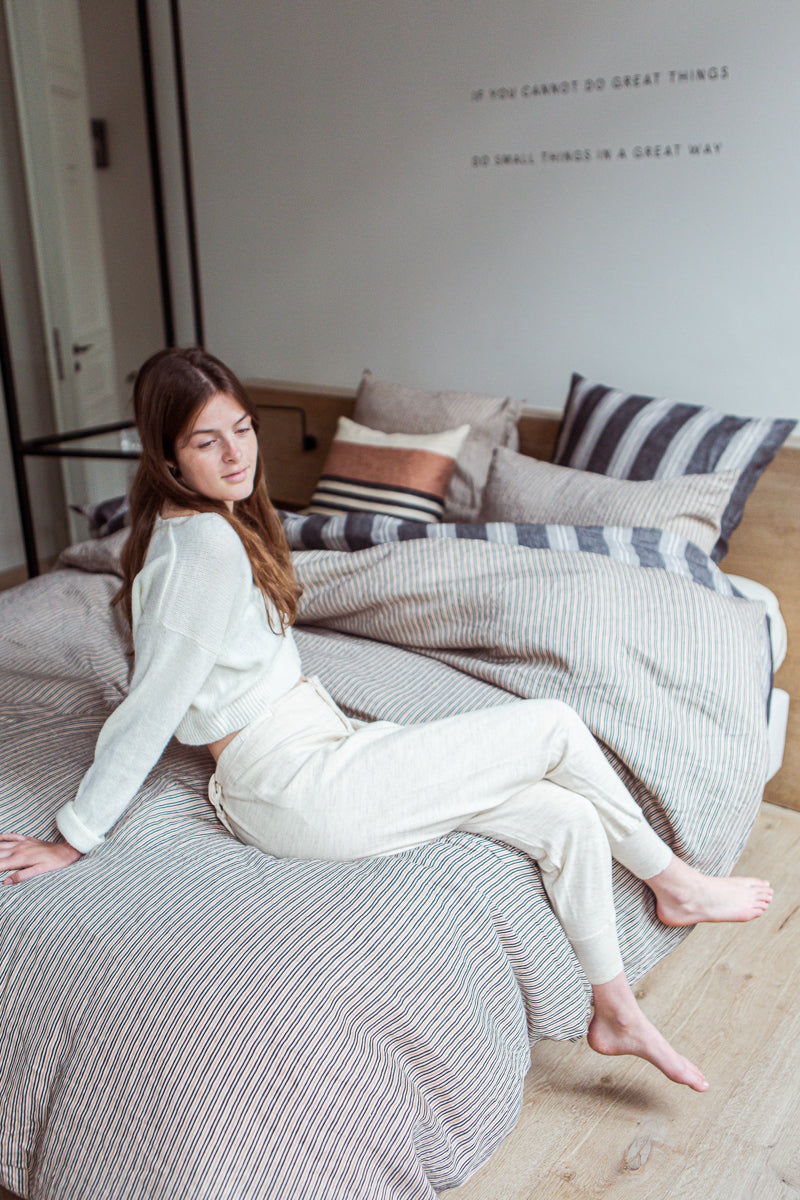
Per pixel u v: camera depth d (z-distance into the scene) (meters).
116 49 3.74
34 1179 1.27
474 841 1.56
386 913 1.36
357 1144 1.20
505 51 3.04
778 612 2.48
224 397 1.43
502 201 3.18
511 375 3.33
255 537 1.50
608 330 3.09
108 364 4.11
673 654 1.86
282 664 1.55
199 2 3.63
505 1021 1.42
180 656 1.41
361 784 1.44
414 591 2.07
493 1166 1.54
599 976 1.57
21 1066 1.30
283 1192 1.17
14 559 4.28
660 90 2.80
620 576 1.98
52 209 3.87
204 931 1.32
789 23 2.55
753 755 1.80
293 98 3.52
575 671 1.84
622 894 1.70
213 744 1.56
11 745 1.86
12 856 1.47
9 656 2.13
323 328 3.73
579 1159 1.55
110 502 2.82
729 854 1.78
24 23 3.63
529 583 1.98
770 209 2.71
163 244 3.94
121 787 1.46
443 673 2.00
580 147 2.98
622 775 1.79
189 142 3.83
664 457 2.48
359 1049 1.22
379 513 2.78
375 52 3.29
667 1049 1.58
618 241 2.99
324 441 3.42
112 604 1.59
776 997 1.91
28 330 4.03
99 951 1.31
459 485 2.87
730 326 2.86
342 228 3.56
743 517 2.54
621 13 2.80
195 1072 1.18
